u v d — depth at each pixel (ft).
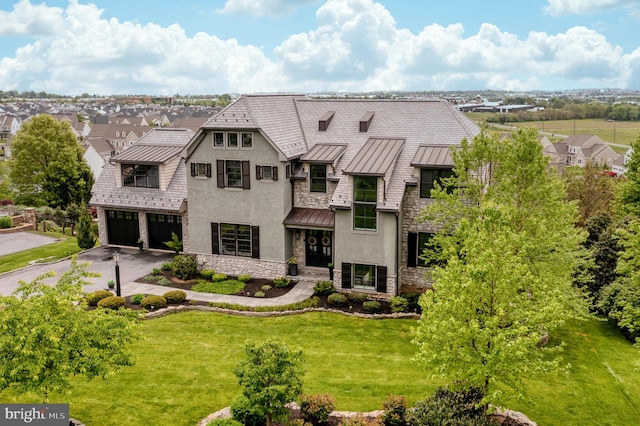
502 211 53.78
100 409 55.83
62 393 43.32
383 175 88.74
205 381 62.69
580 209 126.82
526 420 55.26
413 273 97.81
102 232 124.57
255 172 99.86
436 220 83.15
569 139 371.97
